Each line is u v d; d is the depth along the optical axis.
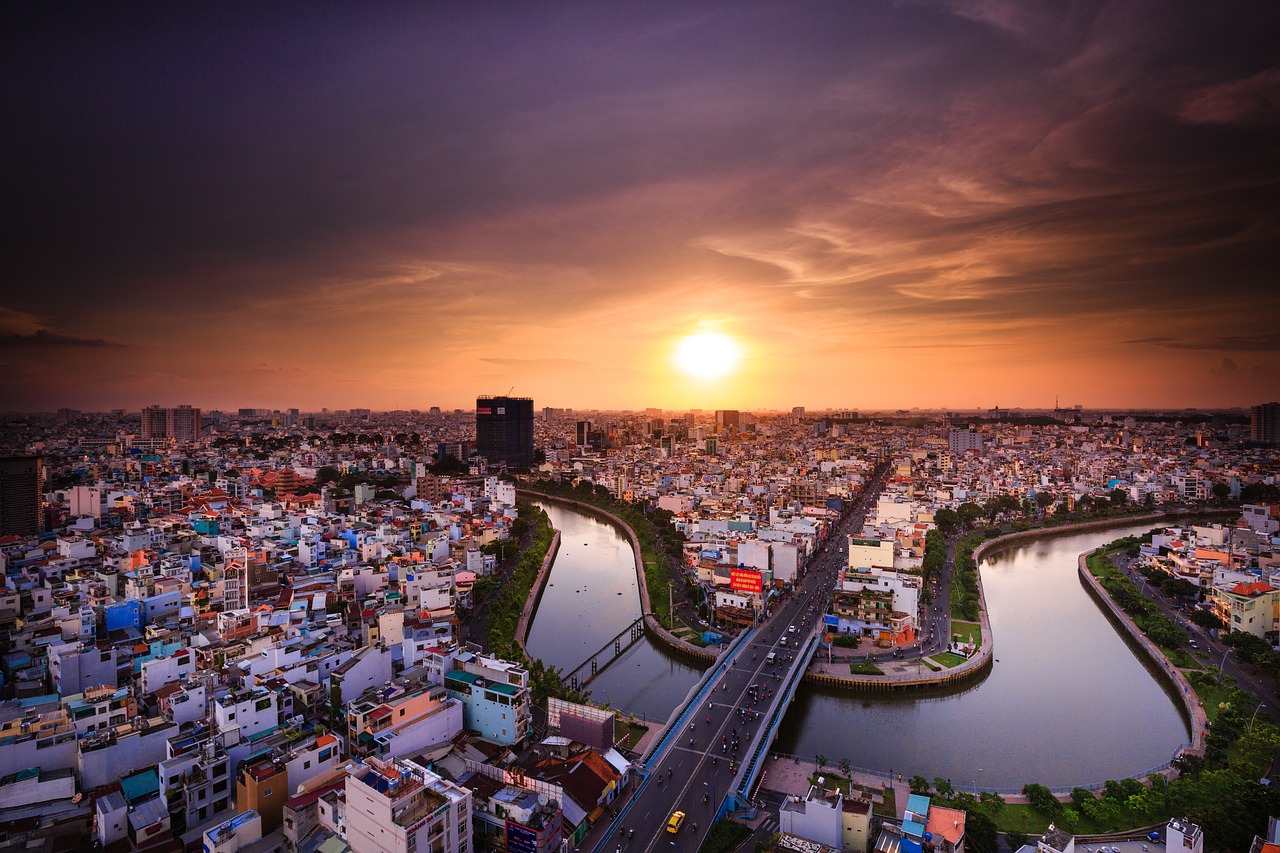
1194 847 158.25
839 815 165.12
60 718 186.88
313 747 179.88
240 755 182.12
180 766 168.88
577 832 169.00
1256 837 160.50
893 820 179.88
